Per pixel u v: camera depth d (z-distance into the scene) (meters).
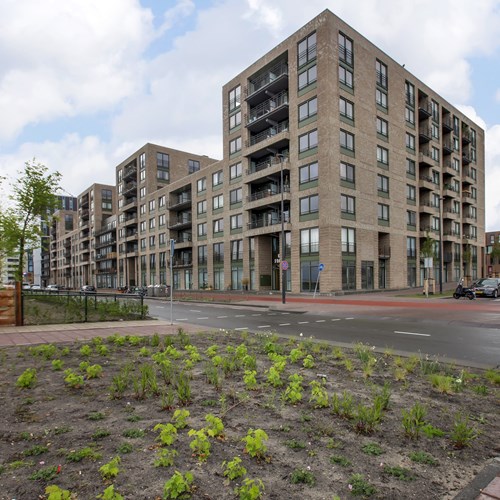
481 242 58.91
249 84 39.66
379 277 35.12
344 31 32.19
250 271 38.88
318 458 3.00
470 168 56.28
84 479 2.67
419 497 2.49
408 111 40.09
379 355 7.36
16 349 7.98
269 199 34.69
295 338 9.31
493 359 7.36
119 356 7.00
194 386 4.97
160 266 58.03
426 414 3.84
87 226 87.31
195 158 66.94
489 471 2.80
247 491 2.31
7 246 20.88
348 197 31.56
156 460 2.87
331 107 30.41
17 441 3.32
